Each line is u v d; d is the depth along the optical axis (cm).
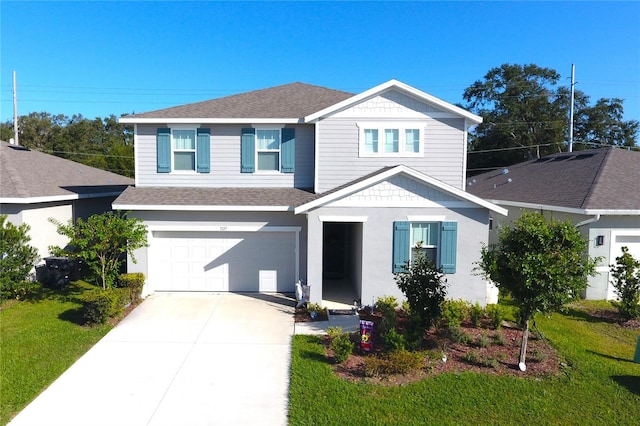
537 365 895
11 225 1280
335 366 887
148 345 1005
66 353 945
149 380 830
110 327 1117
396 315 1128
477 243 1299
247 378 842
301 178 1616
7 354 934
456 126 1520
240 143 1605
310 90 1967
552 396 766
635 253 1477
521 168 2497
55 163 2125
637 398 762
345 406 728
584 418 698
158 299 1411
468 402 743
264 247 1517
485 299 1307
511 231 910
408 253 1302
